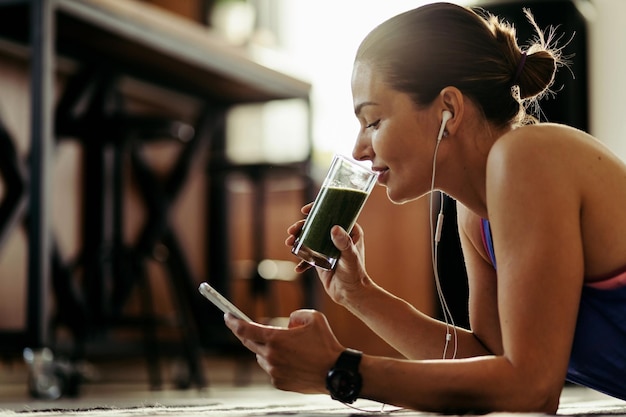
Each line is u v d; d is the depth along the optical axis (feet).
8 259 14.94
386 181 5.06
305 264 5.63
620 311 4.87
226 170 16.84
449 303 12.26
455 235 12.28
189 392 13.25
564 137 4.73
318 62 24.48
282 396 12.05
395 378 4.39
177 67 15.90
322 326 4.50
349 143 24.04
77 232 16.17
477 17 4.99
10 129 14.74
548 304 4.39
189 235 19.25
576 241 4.50
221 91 17.31
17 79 14.89
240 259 21.93
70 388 11.85
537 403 4.38
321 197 5.31
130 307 17.49
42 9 11.59
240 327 4.57
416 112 4.86
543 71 5.05
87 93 15.80
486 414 4.36
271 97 17.54
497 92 4.94
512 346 4.38
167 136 13.79
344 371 4.41
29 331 11.28
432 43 4.83
